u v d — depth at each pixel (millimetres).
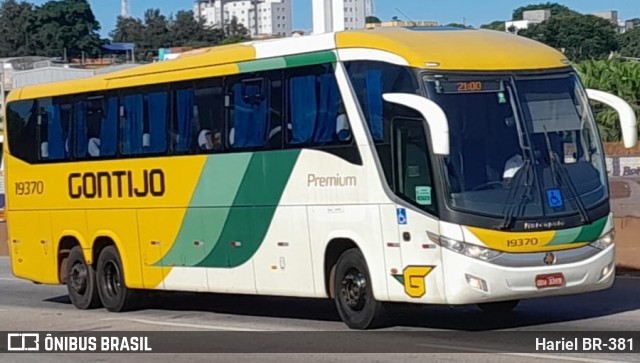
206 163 15625
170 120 16297
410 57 12695
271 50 14602
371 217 13094
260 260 14797
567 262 12539
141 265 16984
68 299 20719
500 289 12219
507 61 12891
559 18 76375
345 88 13398
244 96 14992
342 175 13461
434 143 11953
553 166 12672
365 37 13297
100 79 17766
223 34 107625
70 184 18328
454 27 13992
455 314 14984
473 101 12570
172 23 105625
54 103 18719
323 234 13758
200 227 15781
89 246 18031
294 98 14195
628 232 20906
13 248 19734
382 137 12953
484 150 12469
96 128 17797
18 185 19516
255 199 14812
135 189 16984
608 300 15766
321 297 13961
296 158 14133
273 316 16141
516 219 12312
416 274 12586
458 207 12250
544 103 12891
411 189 12625
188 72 15984
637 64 48000
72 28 92875
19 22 92938
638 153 30359
